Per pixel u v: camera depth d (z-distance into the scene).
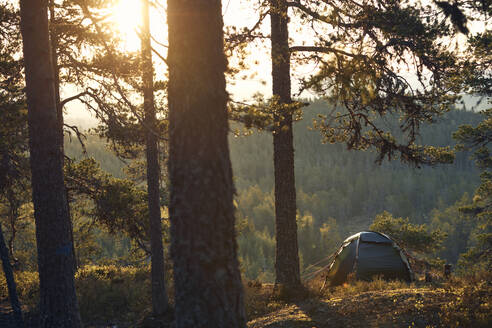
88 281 13.48
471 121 153.38
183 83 3.77
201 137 3.73
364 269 13.44
